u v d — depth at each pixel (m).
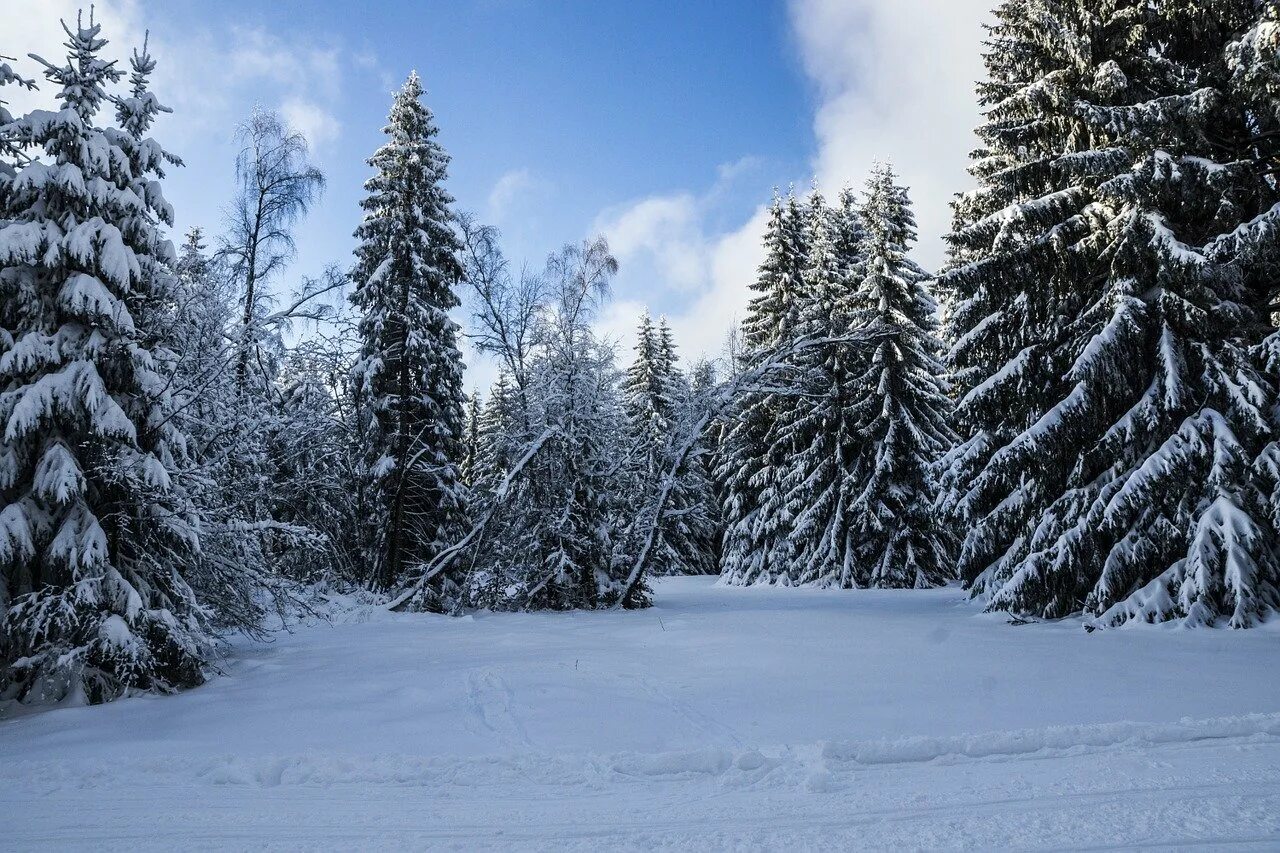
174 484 10.02
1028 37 15.87
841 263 31.95
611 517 21.88
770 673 9.02
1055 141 15.06
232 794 5.11
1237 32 12.99
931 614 15.56
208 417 12.26
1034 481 14.66
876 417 27.66
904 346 27.81
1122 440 12.91
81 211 9.59
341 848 4.09
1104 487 13.05
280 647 12.93
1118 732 5.68
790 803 4.57
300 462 17.30
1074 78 14.52
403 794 5.01
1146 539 12.62
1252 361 12.54
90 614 8.91
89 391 8.92
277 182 17.23
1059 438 13.38
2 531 8.41
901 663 9.41
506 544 21.05
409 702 8.05
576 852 3.92
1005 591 13.95
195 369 11.59
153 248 10.28
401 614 18.20
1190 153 13.42
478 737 6.57
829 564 27.50
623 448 22.75
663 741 6.25
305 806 4.81
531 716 7.23
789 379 26.31
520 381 21.50
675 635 12.80
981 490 15.34
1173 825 3.98
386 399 20.06
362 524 20.70
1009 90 16.75
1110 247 13.59
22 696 8.85
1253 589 11.23
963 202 15.80
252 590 12.36
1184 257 12.02
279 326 13.70
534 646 12.05
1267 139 13.27
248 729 7.12
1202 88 12.80
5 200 9.52
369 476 19.97
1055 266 14.46
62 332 9.20
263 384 13.95
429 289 21.58
